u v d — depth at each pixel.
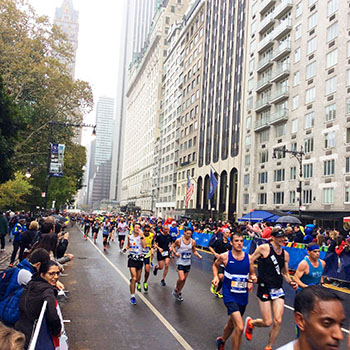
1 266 13.13
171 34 98.19
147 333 6.58
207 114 65.62
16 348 1.85
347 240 12.78
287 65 40.09
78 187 70.94
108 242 26.30
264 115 45.44
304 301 1.95
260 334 6.77
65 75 31.77
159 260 11.40
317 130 34.59
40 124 33.03
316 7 36.22
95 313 7.83
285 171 39.25
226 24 60.19
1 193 30.25
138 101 145.25
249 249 17.95
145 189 114.88
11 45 28.86
